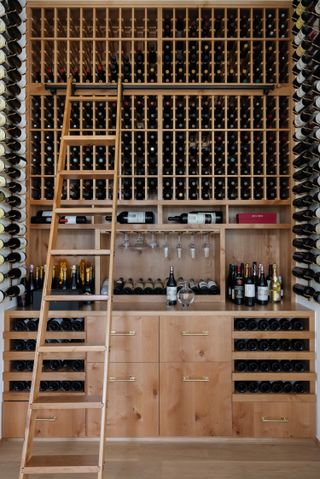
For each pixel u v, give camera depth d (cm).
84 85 205
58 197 164
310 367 180
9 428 178
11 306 192
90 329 180
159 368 179
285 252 218
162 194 212
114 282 212
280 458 166
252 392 180
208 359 179
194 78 214
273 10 213
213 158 209
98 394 178
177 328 179
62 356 180
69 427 177
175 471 156
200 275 225
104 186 215
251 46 209
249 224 207
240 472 155
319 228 164
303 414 178
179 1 208
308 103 172
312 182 176
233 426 178
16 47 183
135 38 208
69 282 221
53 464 134
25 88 202
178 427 178
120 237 226
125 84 205
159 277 225
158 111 210
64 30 223
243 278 210
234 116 215
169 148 214
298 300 204
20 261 193
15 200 186
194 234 220
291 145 207
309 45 166
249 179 216
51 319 186
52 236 156
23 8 192
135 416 178
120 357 179
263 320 184
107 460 163
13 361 184
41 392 179
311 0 163
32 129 207
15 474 154
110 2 208
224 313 179
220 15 219
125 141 213
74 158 213
